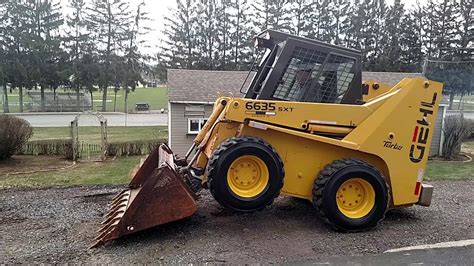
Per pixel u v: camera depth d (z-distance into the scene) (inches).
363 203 192.4
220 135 187.5
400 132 196.2
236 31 1547.7
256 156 177.3
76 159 498.3
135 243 172.1
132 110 1658.5
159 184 168.9
